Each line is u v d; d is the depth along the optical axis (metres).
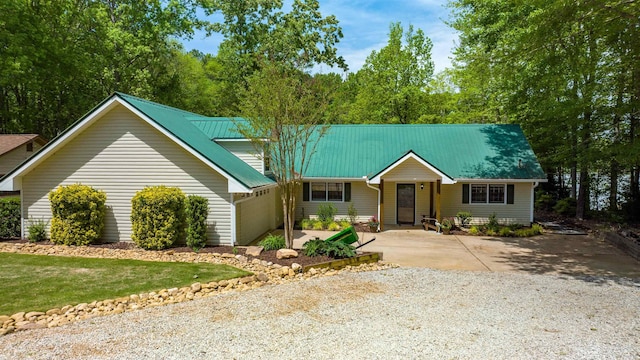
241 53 30.61
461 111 31.12
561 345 6.28
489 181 18.75
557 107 18.69
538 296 8.80
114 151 13.75
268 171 17.50
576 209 22.73
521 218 19.27
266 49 26.73
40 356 5.71
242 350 5.97
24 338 6.33
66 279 9.51
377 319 7.31
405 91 30.06
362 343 6.26
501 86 22.17
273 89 12.09
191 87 39.34
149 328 6.80
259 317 7.36
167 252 12.25
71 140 13.82
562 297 8.74
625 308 8.05
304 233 17.89
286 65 16.33
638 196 20.42
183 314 7.50
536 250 14.29
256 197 16.19
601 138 19.58
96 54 26.73
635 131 18.19
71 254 12.21
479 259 12.81
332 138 21.84
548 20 12.47
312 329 6.81
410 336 6.55
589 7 11.74
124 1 27.42
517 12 18.64
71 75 26.61
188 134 14.53
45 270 10.31
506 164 19.34
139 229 12.73
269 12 29.34
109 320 7.16
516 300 8.50
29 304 7.82
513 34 19.05
